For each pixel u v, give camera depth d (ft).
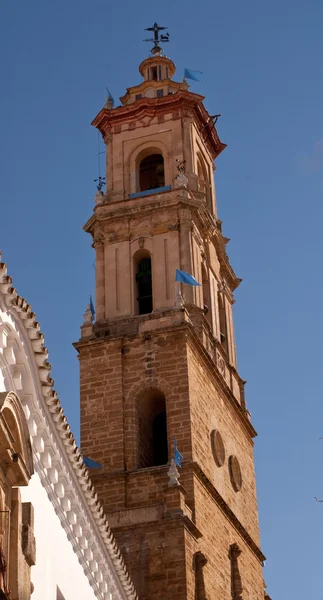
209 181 222.48
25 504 90.89
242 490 195.00
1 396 84.94
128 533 162.71
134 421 179.11
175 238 195.62
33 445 97.04
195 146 213.87
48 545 100.12
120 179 206.59
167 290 191.11
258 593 190.70
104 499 170.71
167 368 180.45
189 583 158.40
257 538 197.88
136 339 184.85
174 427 175.01
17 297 90.12
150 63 230.27
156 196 199.72
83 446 178.60
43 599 96.89
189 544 161.89
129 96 223.51
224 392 196.24
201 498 171.32
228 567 178.19
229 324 212.43
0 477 85.92
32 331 94.22
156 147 210.38
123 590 130.11
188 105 213.25
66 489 105.60
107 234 199.41
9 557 86.69
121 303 191.83
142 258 198.90
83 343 186.80
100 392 182.50
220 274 214.28
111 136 213.25
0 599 82.17
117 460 175.63
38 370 96.27
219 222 221.25
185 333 182.19
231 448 194.39
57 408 99.71
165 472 171.01
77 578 110.42
